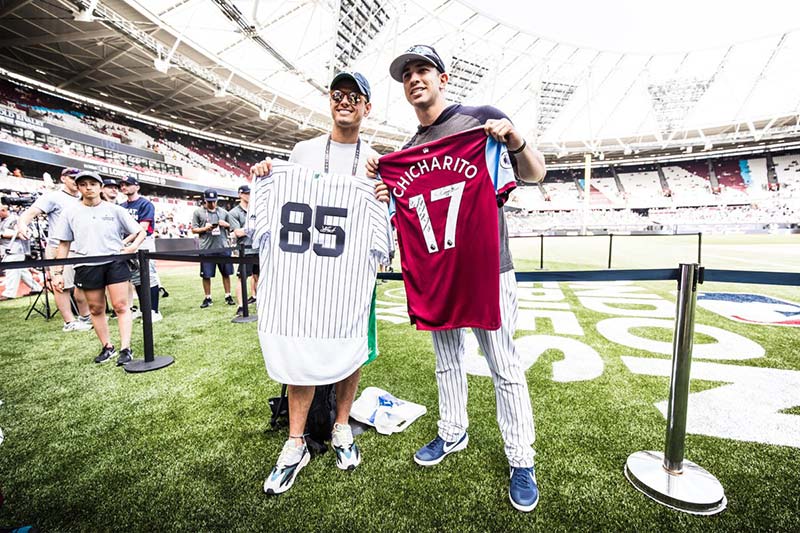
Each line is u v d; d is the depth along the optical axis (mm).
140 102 18172
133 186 4309
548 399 2152
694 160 33844
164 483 1510
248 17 13375
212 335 3697
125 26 11453
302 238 1508
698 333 3318
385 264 1671
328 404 1799
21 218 3604
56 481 1529
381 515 1320
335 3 13758
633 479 1444
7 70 14297
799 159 29656
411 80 1521
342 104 1604
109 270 2822
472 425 1915
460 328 1582
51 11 10625
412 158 1502
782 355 2756
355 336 1548
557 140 31297
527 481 1386
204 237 5242
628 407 2045
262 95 18875
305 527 1276
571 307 4621
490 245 1354
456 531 1246
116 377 2633
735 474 1473
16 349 3332
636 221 31438
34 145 13789
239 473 1567
